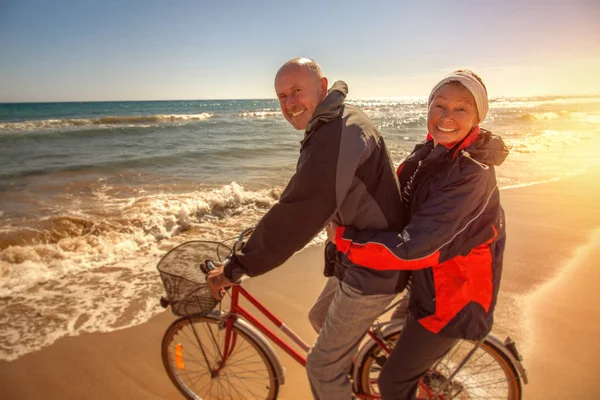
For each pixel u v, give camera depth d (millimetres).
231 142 16781
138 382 2805
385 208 1731
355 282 1867
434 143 1958
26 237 5281
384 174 1746
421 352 1791
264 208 6875
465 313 1683
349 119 1695
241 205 6977
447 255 1650
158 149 14383
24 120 32219
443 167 1681
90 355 3053
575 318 3301
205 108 68625
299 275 4309
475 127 1673
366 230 1729
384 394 1940
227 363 2465
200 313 2062
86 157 12367
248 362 2645
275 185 8516
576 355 2875
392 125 26750
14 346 3145
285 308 3664
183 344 2883
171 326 2430
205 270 2090
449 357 2477
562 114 34281
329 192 1630
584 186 7445
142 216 6004
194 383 2635
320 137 1652
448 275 1695
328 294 2338
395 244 1596
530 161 10352
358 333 1954
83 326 3402
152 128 22938
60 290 3992
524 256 4430
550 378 2670
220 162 11719
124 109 62156
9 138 16938
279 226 1688
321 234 5508
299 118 1908
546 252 4516
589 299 3557
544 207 6184
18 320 3479
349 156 1632
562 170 9047
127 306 3707
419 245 1571
